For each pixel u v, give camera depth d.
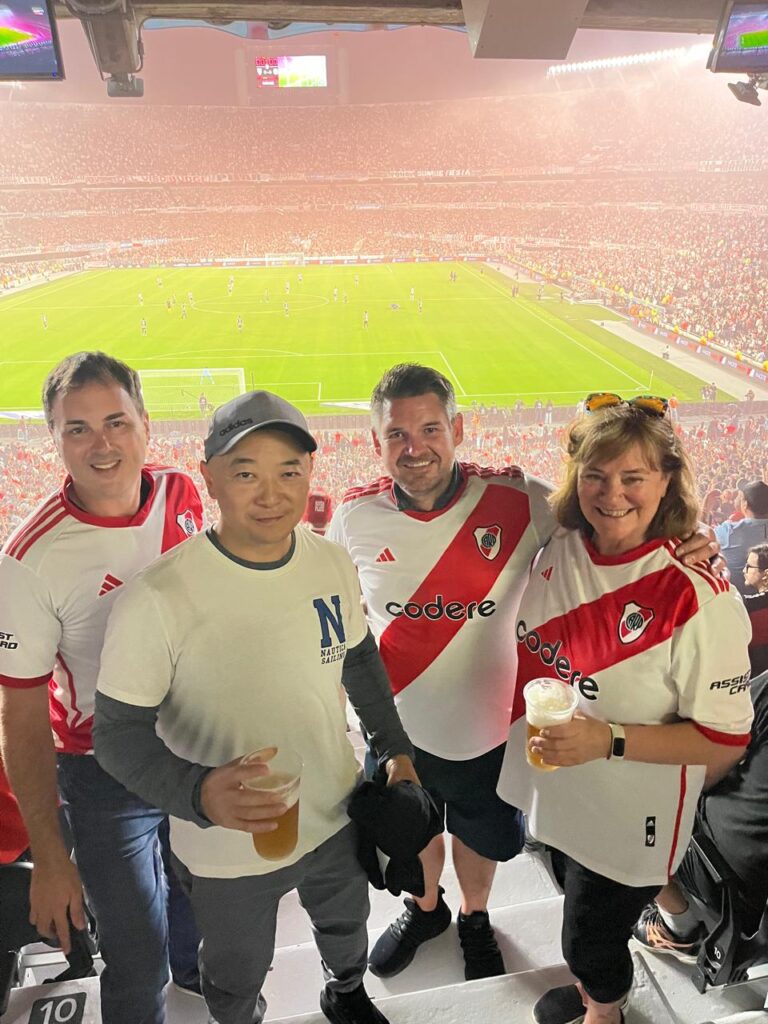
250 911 1.33
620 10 2.91
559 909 2.01
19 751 1.45
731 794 1.49
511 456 12.00
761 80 3.11
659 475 1.33
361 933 1.50
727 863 1.46
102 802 1.52
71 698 1.57
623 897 1.43
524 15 2.15
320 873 1.41
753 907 1.44
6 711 1.46
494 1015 1.57
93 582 1.51
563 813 1.47
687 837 1.43
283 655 1.23
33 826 1.45
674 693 1.37
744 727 1.34
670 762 1.33
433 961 1.91
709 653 1.30
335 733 1.35
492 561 1.80
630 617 1.36
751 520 4.39
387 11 2.77
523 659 1.57
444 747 1.87
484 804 1.84
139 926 1.54
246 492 1.13
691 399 13.88
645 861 1.40
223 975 1.40
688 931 1.67
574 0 2.11
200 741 1.25
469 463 1.94
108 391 1.46
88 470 1.47
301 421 1.15
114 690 1.17
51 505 1.54
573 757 1.31
